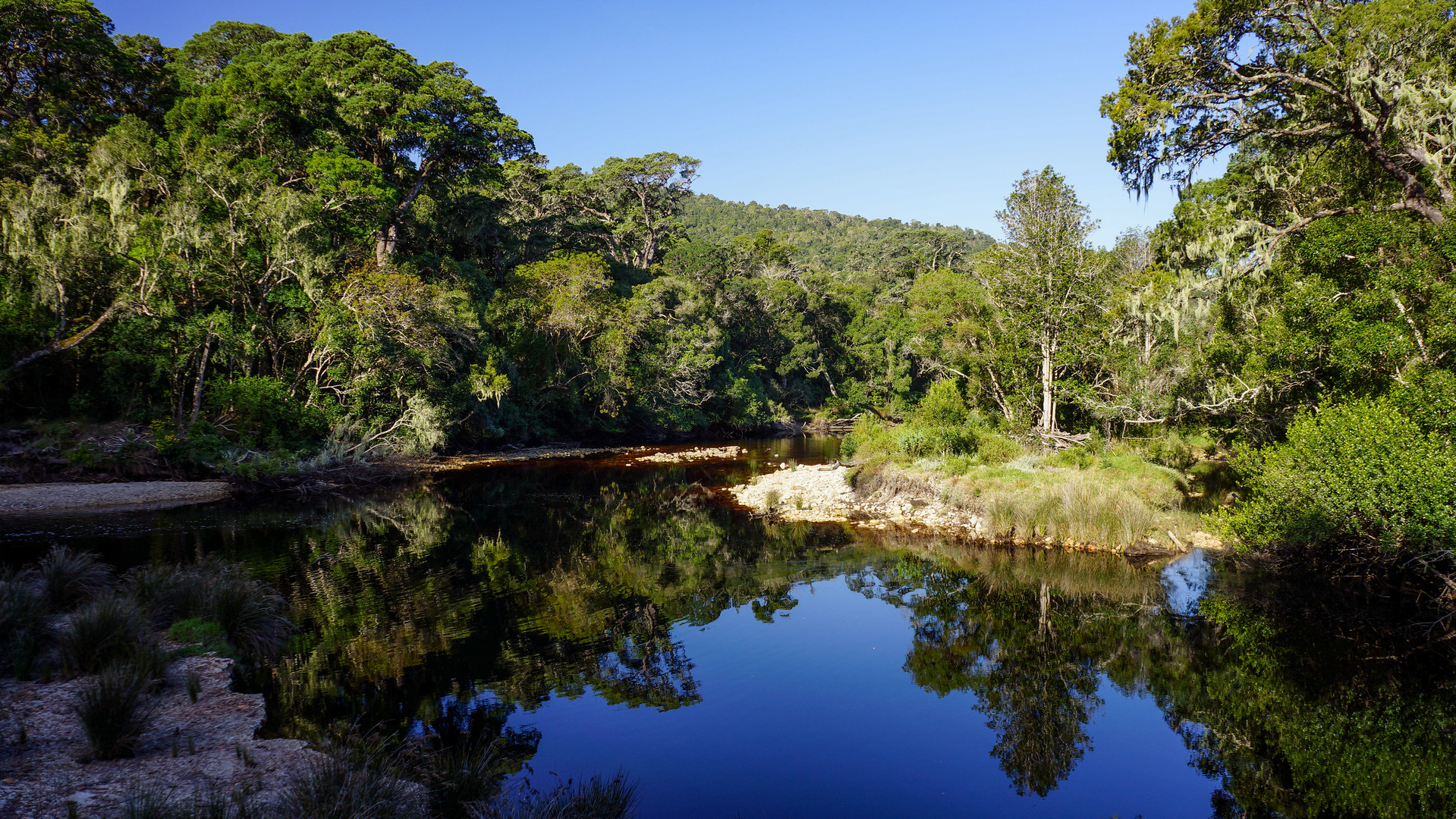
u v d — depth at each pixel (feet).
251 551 51.55
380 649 32.42
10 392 75.82
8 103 97.71
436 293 105.91
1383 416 35.63
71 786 17.66
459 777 20.04
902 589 43.96
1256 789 21.95
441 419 108.17
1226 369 65.62
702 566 50.08
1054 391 88.07
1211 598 40.88
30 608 27.32
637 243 228.22
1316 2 49.39
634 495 84.99
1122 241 103.19
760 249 232.32
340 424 95.61
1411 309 42.01
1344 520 35.83
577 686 29.17
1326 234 47.96
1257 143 59.11
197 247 85.20
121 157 87.92
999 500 57.77
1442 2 48.42
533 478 101.50
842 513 68.74
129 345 80.94
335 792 17.16
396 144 126.41
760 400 195.93
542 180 189.57
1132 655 33.06
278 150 104.99
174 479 79.56
